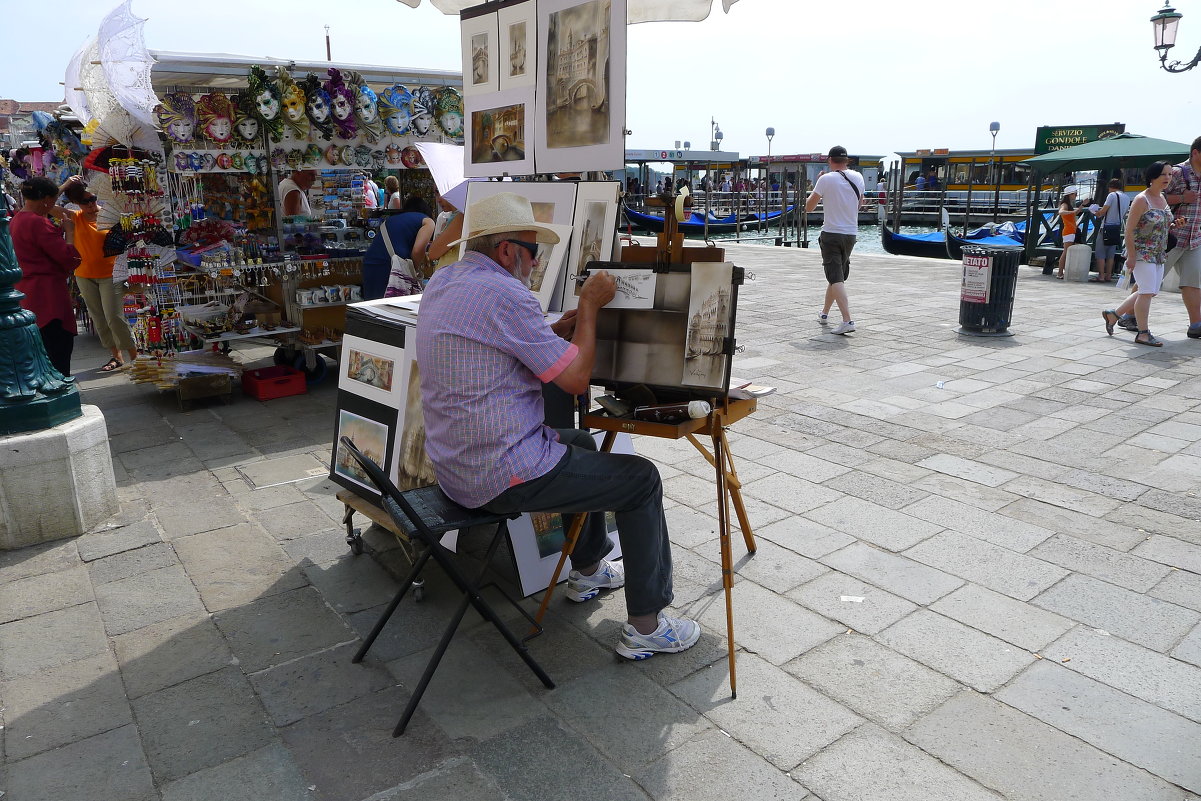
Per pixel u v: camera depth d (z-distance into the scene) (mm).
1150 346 7781
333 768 2500
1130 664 2914
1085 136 18031
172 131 5789
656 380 2910
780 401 6227
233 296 6758
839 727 2633
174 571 3758
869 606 3346
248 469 5039
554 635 3234
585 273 3139
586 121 3547
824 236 8453
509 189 3881
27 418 3979
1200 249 7781
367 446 3721
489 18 3979
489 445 2590
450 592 3566
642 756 2527
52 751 2596
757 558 3781
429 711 2773
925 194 38406
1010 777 2391
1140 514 4137
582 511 2756
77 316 9391
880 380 6781
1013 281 8281
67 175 9195
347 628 3297
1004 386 6523
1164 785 2346
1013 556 3729
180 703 2830
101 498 4254
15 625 3322
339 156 6605
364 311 3828
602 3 3361
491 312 2568
